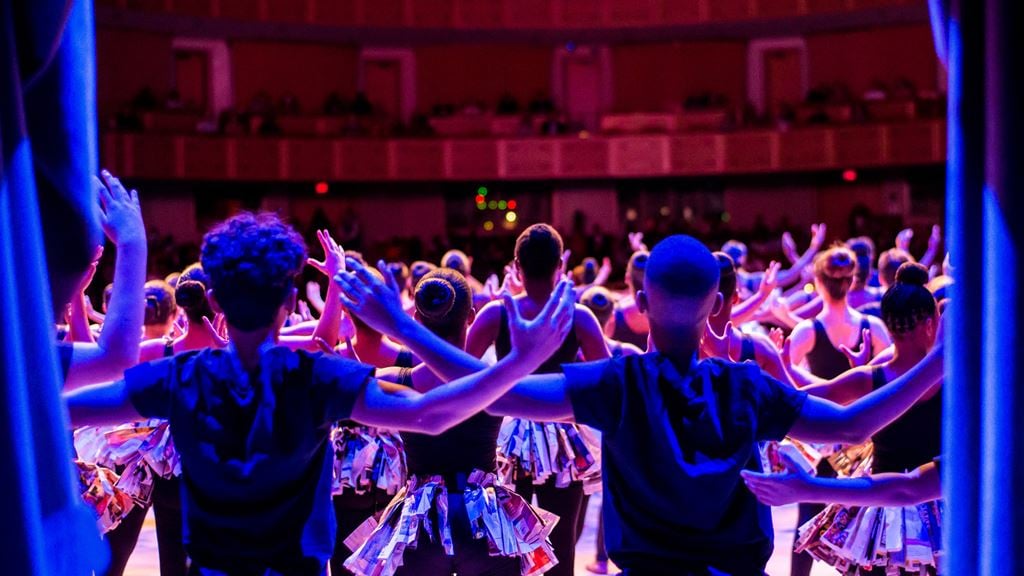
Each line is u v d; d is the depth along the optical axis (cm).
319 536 205
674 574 211
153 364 206
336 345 372
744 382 212
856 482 219
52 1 183
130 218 226
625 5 2202
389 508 291
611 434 212
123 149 1853
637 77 2223
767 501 211
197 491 202
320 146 2016
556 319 194
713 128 2072
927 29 2091
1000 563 178
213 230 207
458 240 1989
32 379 174
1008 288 178
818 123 2005
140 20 2008
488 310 375
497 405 212
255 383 202
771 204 2119
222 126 1995
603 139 2067
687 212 2145
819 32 2167
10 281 166
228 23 2102
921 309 297
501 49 2231
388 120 2125
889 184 2047
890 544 311
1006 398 178
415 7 2194
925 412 309
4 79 172
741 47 2206
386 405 200
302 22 2142
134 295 221
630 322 502
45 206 196
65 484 177
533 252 369
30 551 164
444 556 283
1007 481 177
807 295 638
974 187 191
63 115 197
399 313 204
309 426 200
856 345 460
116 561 381
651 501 211
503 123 2116
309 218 2100
